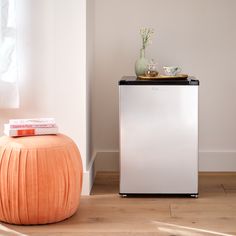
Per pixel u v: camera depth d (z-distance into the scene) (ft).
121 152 15.35
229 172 17.72
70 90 15.46
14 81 15.14
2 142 13.53
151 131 15.29
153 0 17.37
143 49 16.43
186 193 15.40
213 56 17.46
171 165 15.35
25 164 13.16
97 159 17.84
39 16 15.33
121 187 15.42
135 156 15.35
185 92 15.17
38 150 13.25
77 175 13.70
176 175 15.38
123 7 17.40
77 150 13.96
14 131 13.62
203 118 17.66
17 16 15.35
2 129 15.60
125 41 17.49
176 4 17.35
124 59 17.56
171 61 17.49
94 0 17.34
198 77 17.51
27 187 13.14
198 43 17.43
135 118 15.26
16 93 15.17
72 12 15.26
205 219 13.82
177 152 15.31
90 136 16.72
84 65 15.37
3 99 15.17
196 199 15.25
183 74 16.42
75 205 13.87
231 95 17.57
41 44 15.39
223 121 17.65
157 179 15.40
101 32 17.48
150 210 14.42
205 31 17.39
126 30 17.47
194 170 15.35
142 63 16.24
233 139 17.70
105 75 17.62
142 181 15.40
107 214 14.14
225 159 17.74
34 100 15.53
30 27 15.35
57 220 13.58
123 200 15.19
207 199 15.24
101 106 17.72
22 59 15.44
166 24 17.40
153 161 15.35
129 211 14.34
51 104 15.53
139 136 15.30
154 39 17.46
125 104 15.24
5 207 13.32
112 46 17.52
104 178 17.19
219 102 17.58
